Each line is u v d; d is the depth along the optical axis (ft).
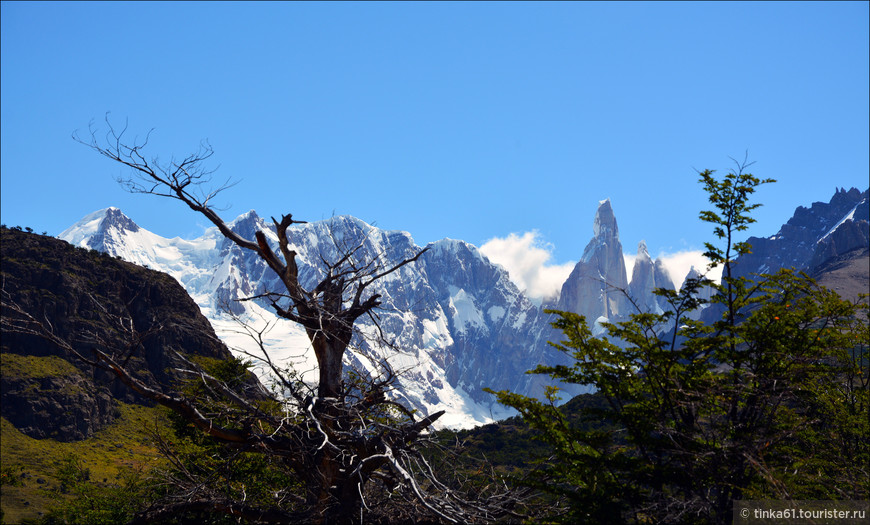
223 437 75.15
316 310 76.13
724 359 73.61
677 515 63.67
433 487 76.07
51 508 136.87
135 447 397.19
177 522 91.81
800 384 71.56
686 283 75.51
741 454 63.21
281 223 76.18
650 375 69.46
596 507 66.03
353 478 73.26
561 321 72.02
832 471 82.64
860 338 75.15
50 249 586.86
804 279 76.38
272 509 75.10
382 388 79.15
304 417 73.61
